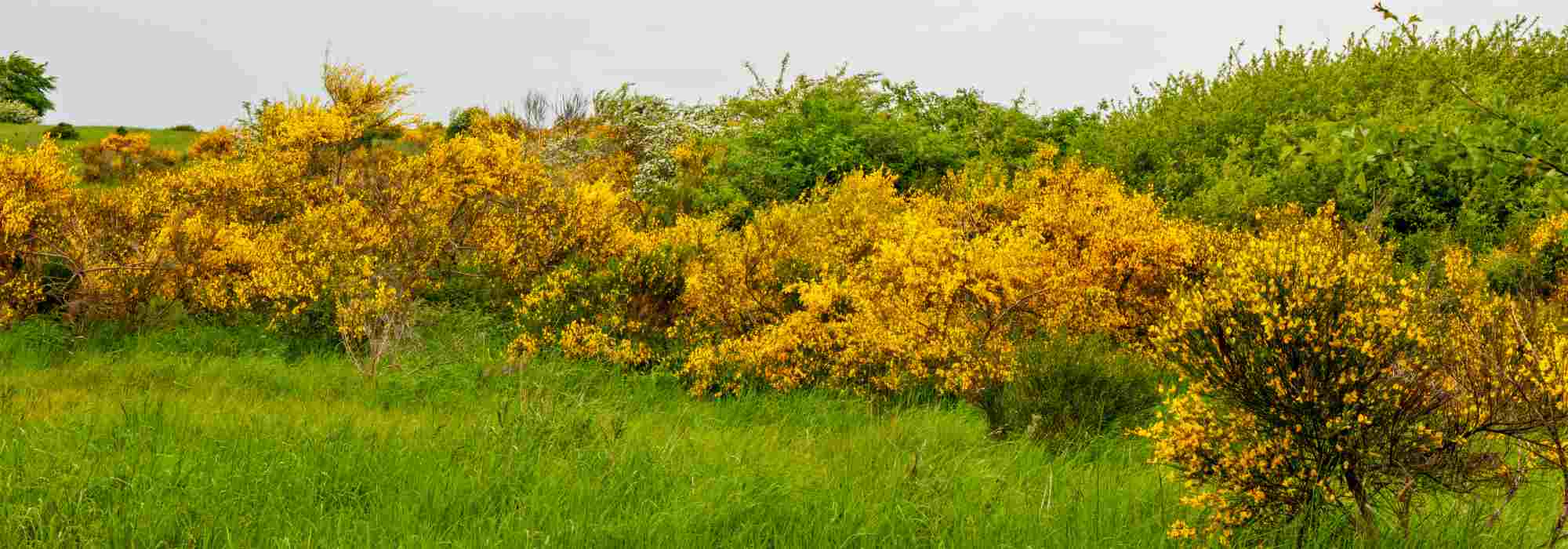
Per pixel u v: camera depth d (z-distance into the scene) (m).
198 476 4.57
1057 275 9.00
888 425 7.50
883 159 17.48
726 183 17.70
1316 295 4.04
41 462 4.73
